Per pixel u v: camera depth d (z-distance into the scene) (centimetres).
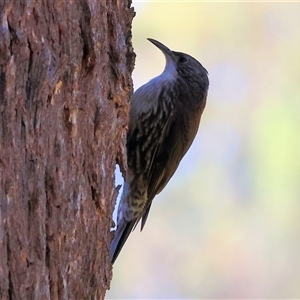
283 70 1458
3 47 548
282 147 1379
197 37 1455
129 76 754
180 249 1447
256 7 1490
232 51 1468
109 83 716
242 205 1412
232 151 1423
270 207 1398
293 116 1405
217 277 1441
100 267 680
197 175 1433
